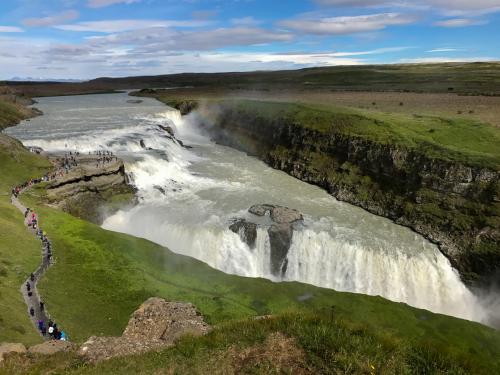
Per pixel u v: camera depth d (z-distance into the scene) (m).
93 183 61.84
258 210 61.78
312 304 40.56
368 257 53.06
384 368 15.87
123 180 66.12
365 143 73.75
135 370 17.62
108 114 120.62
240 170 84.88
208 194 70.12
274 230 55.91
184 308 25.50
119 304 37.41
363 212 65.56
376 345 17.34
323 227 59.12
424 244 56.31
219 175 80.88
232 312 37.81
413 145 68.50
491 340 36.88
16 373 18.41
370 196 68.00
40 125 99.50
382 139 72.75
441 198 60.50
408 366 16.34
